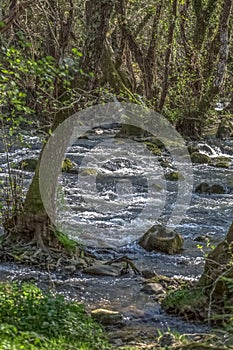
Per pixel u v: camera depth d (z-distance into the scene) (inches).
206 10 1331.2
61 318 312.7
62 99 461.1
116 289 428.8
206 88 1318.9
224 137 1309.1
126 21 1240.2
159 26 1285.7
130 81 1368.1
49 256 474.0
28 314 303.9
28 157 877.2
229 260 369.1
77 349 278.2
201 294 375.6
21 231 488.7
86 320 335.9
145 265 494.3
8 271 451.2
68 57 484.7
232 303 358.9
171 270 482.3
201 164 1015.6
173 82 1326.3
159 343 323.3
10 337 259.9
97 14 470.3
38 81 432.8
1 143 960.3
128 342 329.1
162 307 386.6
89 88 473.1
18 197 495.5
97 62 474.9
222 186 826.8
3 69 353.7
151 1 1296.8
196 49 1342.3
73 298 407.8
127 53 1371.8
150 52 1273.4
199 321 364.2
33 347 253.3
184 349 290.2
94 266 468.8
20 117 401.1
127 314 378.6
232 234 386.6
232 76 1456.7
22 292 335.6
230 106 1348.4
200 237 585.0
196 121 1275.8
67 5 754.8
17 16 431.8
